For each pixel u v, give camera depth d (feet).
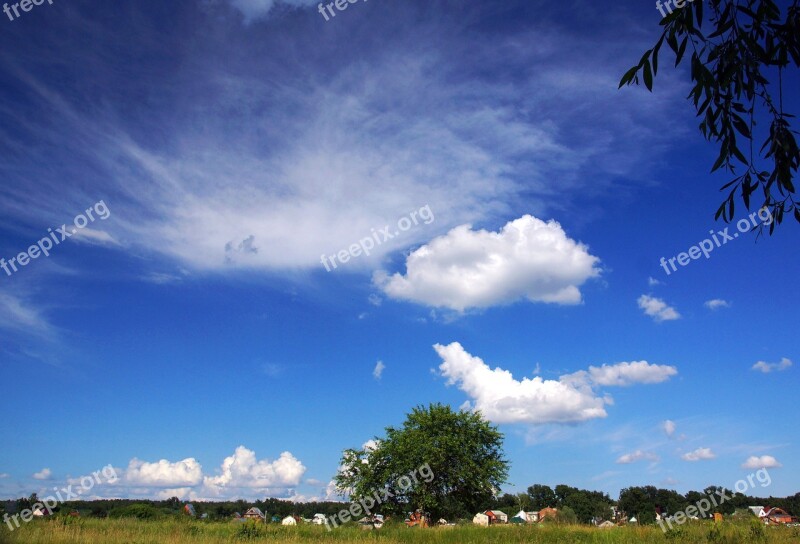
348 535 91.61
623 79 15.80
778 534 74.38
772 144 16.14
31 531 74.33
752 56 15.30
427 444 140.97
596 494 358.23
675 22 15.42
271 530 92.48
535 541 81.05
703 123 16.56
